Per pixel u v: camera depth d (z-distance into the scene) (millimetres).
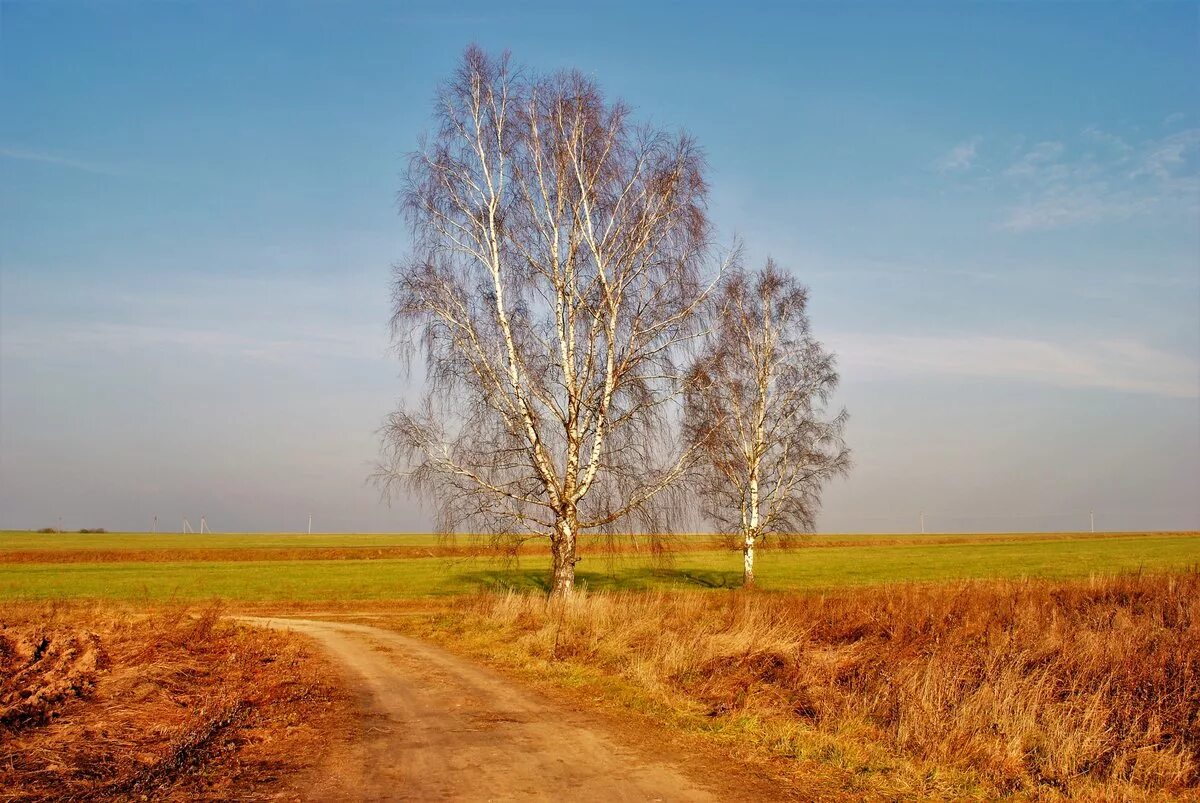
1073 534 115375
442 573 51438
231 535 133750
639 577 47781
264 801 6648
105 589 42312
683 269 21328
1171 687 10680
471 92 21438
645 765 8008
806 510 37750
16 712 9102
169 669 12188
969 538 103188
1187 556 61781
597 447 21406
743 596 27672
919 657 13633
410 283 20781
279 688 11727
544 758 8180
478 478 21266
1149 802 7234
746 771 7895
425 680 13102
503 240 21516
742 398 36094
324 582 45938
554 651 15383
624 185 21406
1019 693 9836
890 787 7457
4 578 49344
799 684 12125
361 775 7449
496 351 21359
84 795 6668
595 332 20953
